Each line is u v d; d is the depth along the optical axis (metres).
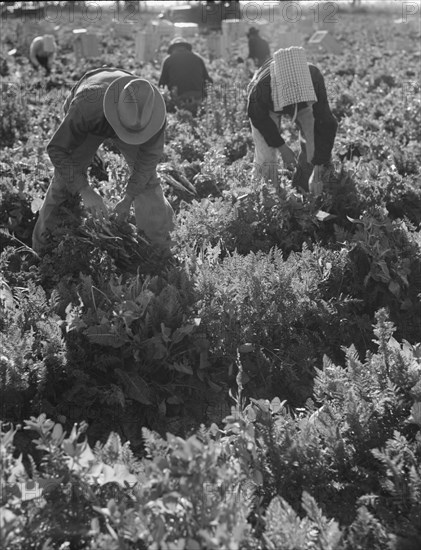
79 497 3.08
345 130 9.43
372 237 5.58
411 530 3.08
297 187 6.84
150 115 5.00
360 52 21.67
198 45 24.53
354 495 3.44
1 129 10.45
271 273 4.87
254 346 4.63
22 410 4.14
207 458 2.85
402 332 5.30
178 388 4.41
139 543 2.97
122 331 4.27
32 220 6.60
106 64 19.34
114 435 3.22
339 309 5.05
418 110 10.22
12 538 2.77
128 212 5.42
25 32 23.58
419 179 7.24
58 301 4.57
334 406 3.78
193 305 4.59
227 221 6.08
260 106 6.55
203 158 8.62
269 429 3.49
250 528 2.99
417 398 3.68
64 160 5.19
